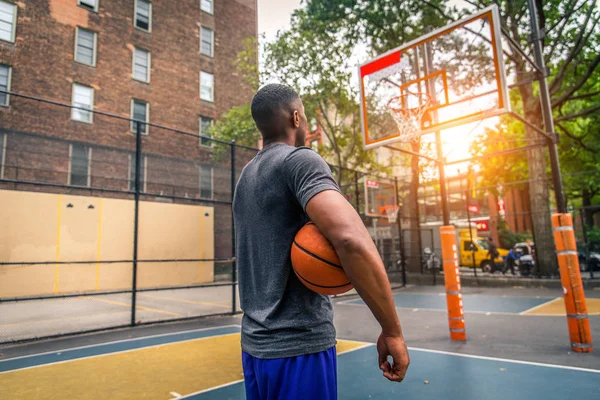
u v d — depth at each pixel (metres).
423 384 3.94
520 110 17.88
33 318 9.05
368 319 8.30
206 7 21.12
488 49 5.65
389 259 16.55
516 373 4.22
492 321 7.41
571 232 5.21
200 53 20.36
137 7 18.31
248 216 1.32
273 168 1.23
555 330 6.41
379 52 16.94
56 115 14.85
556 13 13.08
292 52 15.66
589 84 15.53
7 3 14.45
